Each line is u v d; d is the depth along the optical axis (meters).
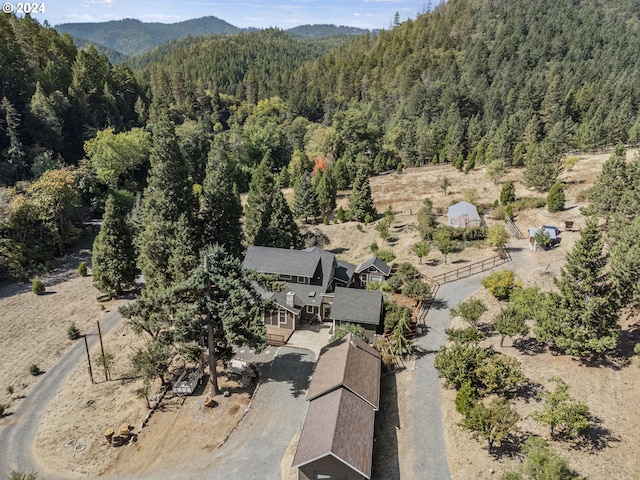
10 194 65.88
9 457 29.72
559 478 20.17
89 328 47.47
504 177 88.69
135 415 33.12
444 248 54.72
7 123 82.25
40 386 37.62
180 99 162.00
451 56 185.12
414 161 117.06
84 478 27.62
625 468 23.50
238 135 113.31
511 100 139.38
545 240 52.56
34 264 63.19
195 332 32.44
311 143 122.81
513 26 199.00
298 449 25.36
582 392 29.33
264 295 44.69
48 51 112.56
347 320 40.56
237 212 55.47
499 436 24.67
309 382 36.03
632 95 122.81
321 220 80.56
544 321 32.31
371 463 24.64
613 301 30.28
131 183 90.81
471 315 37.09
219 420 32.03
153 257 43.41
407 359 36.69
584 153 98.88
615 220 44.50
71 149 96.94
